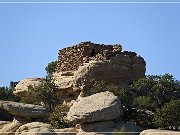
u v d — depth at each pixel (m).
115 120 59.59
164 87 68.25
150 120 62.47
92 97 60.78
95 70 74.31
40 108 66.94
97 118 57.47
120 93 64.50
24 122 64.94
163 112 60.94
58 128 62.22
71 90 76.06
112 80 74.94
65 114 65.94
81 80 74.44
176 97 68.12
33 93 74.06
